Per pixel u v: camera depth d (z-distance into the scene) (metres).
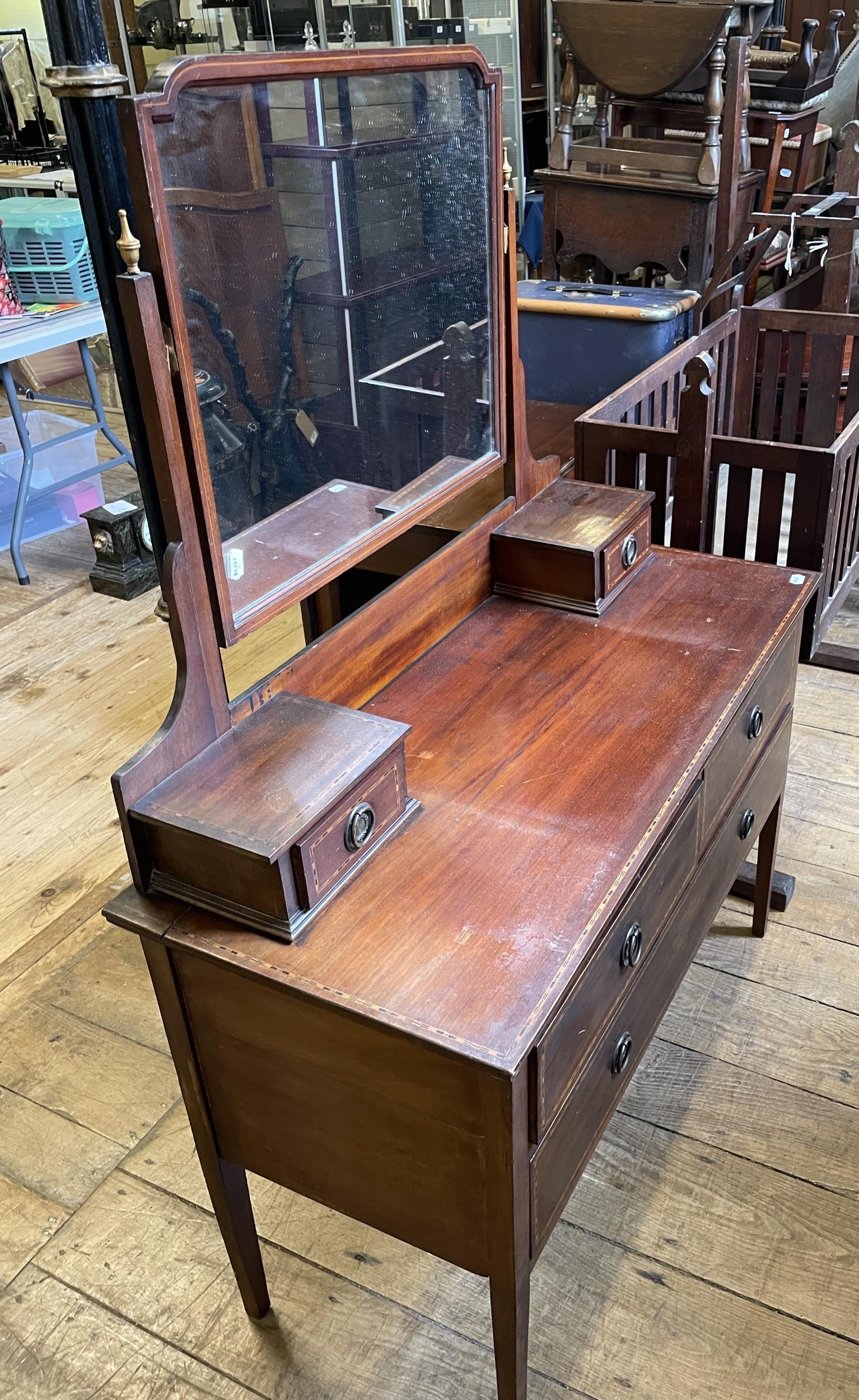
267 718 1.42
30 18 6.01
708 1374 1.58
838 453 2.24
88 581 4.18
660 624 1.85
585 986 1.27
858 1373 1.57
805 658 2.52
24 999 2.29
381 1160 1.33
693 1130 1.92
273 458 1.37
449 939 1.23
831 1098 1.97
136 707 3.32
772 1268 1.71
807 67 4.27
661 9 3.56
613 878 1.31
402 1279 1.73
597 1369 1.59
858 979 2.19
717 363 3.41
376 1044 1.21
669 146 3.97
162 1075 2.10
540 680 1.71
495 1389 1.58
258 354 1.31
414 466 1.68
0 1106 2.05
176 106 1.12
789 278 4.62
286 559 1.43
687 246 3.87
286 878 1.23
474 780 1.49
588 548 1.82
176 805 1.27
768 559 2.40
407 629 1.74
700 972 2.23
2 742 3.19
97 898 2.56
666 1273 1.71
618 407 2.56
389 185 1.48
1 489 4.62
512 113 5.66
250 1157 1.48
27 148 5.73
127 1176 1.91
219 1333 1.67
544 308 3.64
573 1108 1.34
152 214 1.11
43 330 3.98
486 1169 1.22
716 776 1.66
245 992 1.29
